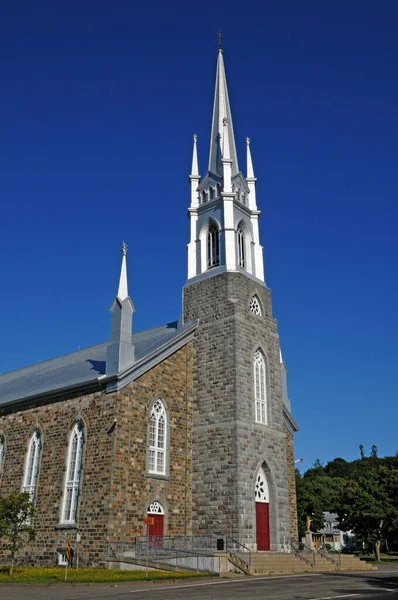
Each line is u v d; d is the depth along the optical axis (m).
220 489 34.91
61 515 33.16
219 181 45.78
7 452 39.56
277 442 38.75
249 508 34.38
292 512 42.56
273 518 36.34
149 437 34.28
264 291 43.00
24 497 30.12
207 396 37.97
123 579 24.12
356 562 37.31
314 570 33.41
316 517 71.19
